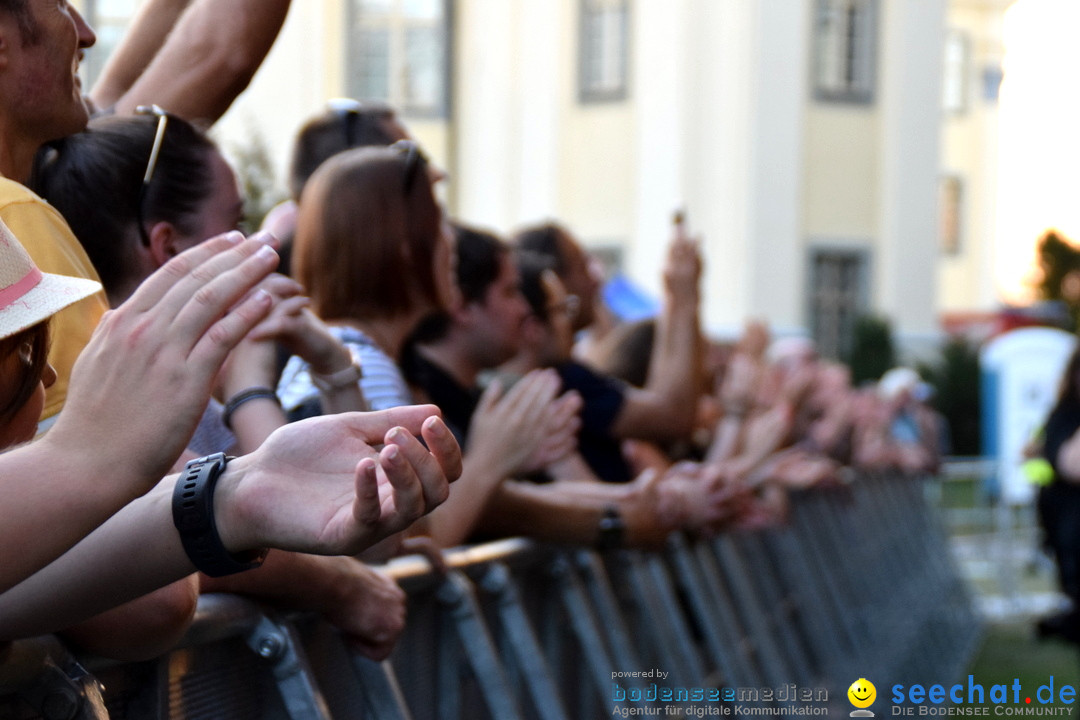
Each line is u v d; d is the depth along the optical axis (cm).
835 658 722
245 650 195
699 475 428
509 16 2367
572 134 2431
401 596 223
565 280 505
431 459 135
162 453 126
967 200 4103
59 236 184
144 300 130
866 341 2498
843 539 922
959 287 4141
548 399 321
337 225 298
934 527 1399
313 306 301
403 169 304
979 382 2620
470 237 377
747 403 610
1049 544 725
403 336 306
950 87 4072
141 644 159
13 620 142
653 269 2391
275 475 140
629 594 408
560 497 350
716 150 2408
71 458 124
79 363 129
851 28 2525
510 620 297
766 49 2378
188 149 247
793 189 2428
